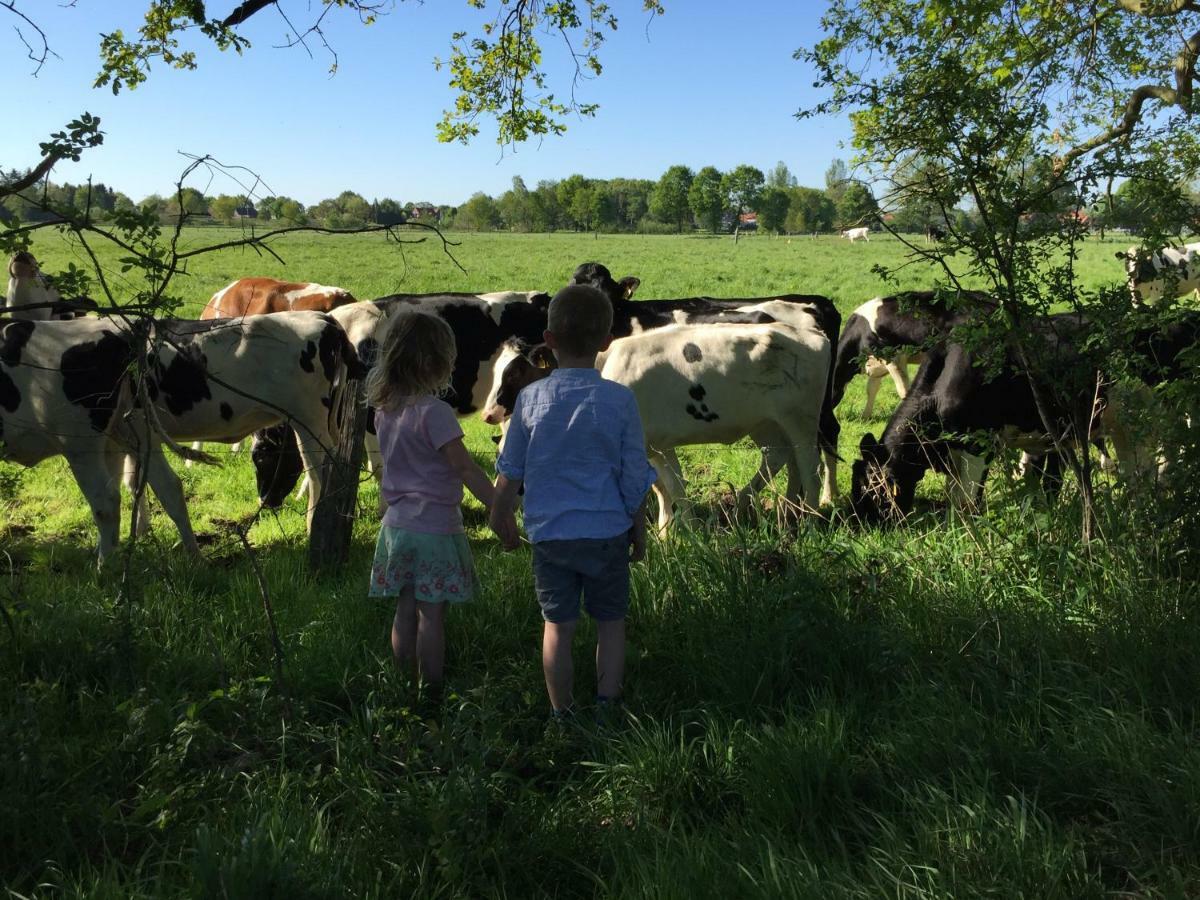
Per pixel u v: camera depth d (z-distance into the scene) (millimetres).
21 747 2902
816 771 2807
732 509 6387
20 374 5730
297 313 6504
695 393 6473
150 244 2992
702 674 3629
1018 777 2791
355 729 3287
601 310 3320
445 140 7055
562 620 3318
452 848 2463
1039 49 5117
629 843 2586
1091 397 5500
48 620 4145
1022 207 4133
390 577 3648
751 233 115125
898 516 6105
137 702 3309
